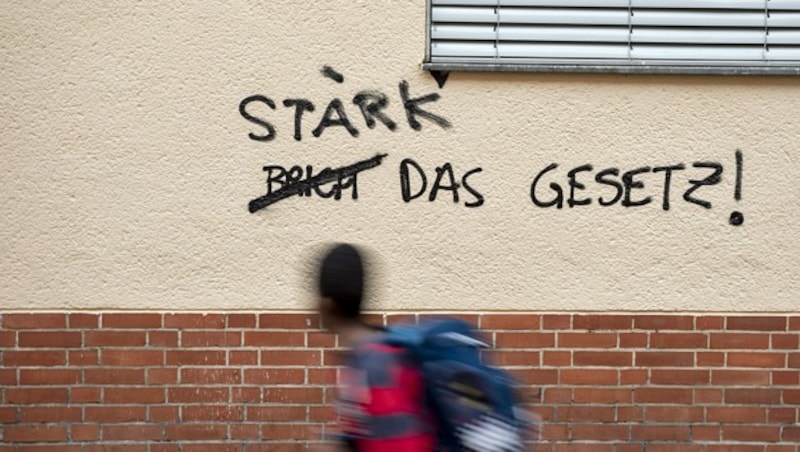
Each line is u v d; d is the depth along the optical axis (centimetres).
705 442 605
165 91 593
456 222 599
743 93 599
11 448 595
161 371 597
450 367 344
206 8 593
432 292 598
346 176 598
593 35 607
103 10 589
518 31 607
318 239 598
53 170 591
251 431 598
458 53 605
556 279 600
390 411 335
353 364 346
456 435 341
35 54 588
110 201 593
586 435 602
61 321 594
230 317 598
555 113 597
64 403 595
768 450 605
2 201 590
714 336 602
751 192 600
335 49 596
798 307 602
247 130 596
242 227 597
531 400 600
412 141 597
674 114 599
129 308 596
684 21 608
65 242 593
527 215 599
